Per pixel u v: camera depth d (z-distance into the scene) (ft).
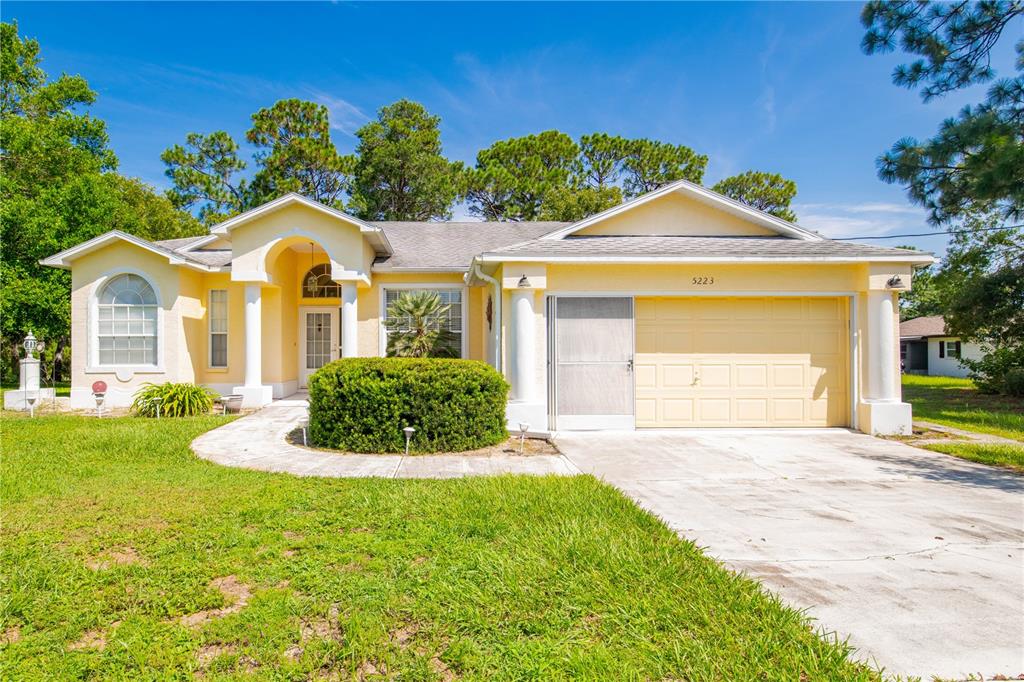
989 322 52.70
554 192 90.74
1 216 57.57
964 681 7.97
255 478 19.13
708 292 30.60
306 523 14.40
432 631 9.10
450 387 24.81
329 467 21.39
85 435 26.71
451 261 42.86
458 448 24.80
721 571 11.44
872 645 8.90
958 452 24.73
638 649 8.57
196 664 8.25
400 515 15.02
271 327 43.65
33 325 59.93
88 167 69.46
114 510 15.37
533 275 29.55
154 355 40.19
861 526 14.83
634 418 30.58
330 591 10.50
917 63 33.60
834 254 29.60
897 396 29.55
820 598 10.55
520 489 17.61
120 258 39.88
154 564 11.81
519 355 29.53
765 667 8.07
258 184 90.12
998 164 30.12
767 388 31.30
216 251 47.24
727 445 26.53
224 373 43.16
